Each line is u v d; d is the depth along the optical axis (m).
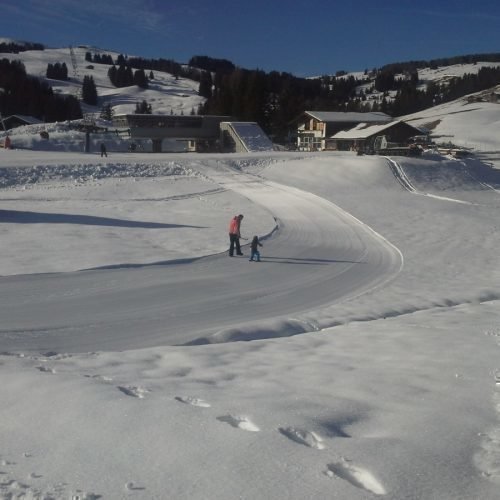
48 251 23.62
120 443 5.37
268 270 23.52
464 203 49.53
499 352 9.71
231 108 111.44
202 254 25.58
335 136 84.19
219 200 43.31
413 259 28.61
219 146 84.94
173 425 5.70
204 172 53.84
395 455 5.04
